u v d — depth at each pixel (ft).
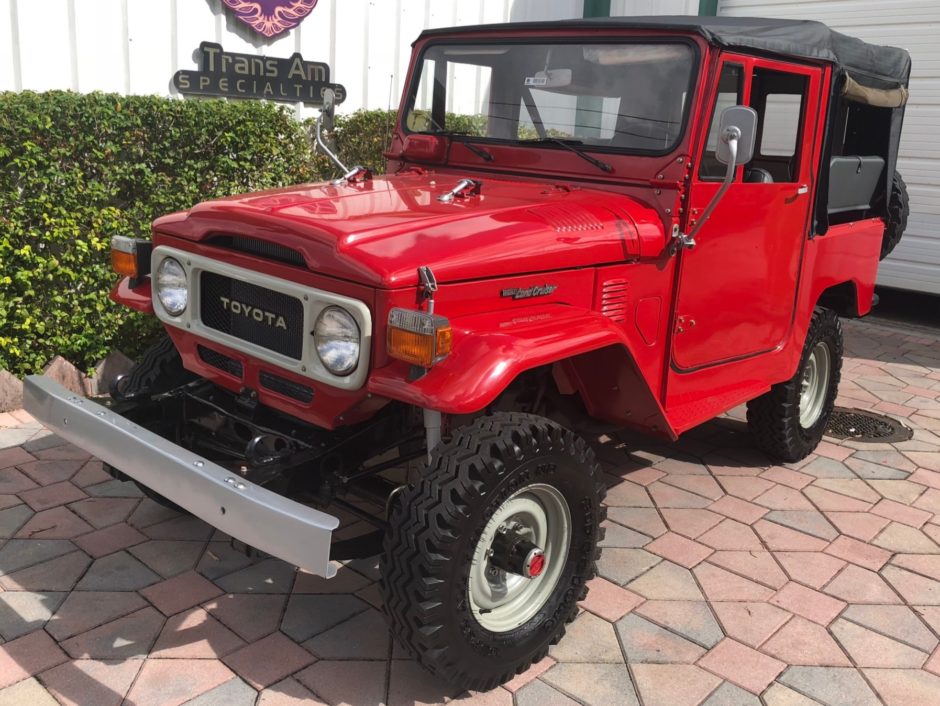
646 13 26.50
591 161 10.64
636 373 9.32
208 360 9.93
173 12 17.54
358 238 7.96
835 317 14.62
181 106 16.01
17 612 9.25
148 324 16.40
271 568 10.44
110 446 8.41
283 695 8.18
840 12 25.18
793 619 9.84
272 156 17.89
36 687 8.11
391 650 8.98
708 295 11.10
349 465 9.25
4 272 14.57
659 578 10.65
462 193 9.91
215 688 8.23
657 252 10.11
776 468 14.35
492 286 8.37
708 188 10.39
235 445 10.27
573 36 11.10
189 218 9.53
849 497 13.26
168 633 9.05
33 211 14.65
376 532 8.66
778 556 11.30
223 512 7.35
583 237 9.21
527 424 8.20
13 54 15.67
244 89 18.92
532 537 8.71
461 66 12.21
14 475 12.47
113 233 15.66
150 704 7.96
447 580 7.54
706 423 16.37
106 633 8.98
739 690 8.57
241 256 8.88
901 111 15.21
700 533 11.89
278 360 8.59
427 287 7.66
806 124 11.93
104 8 16.60
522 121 11.52
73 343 15.62
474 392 7.23
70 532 11.00
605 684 8.59
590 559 9.18
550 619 8.87
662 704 8.32
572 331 8.36
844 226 14.25
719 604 10.10
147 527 11.23
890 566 11.16
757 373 12.56
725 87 10.36
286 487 8.63
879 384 19.44
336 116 20.51
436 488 7.61
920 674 8.95
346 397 8.15
